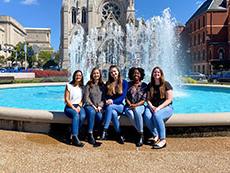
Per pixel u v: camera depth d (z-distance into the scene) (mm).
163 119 7977
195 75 52188
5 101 16812
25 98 18281
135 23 88500
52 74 46562
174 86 26266
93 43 86250
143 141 8234
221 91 22469
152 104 8359
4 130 8914
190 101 16656
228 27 66312
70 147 7590
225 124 8242
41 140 8102
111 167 5902
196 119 8141
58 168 5809
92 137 8047
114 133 8555
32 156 6562
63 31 91750
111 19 89125
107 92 8367
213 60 64938
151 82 8422
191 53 80250
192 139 8219
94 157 6574
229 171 5699
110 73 8438
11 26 145875
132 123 8125
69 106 8211
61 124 8664
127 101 8305
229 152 6977
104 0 92688
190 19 85250
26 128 8852
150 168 5855
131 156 6672
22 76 36375
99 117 8289
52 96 19547
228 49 66062
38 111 8695
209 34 68250
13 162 6125
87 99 8289
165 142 7688
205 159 6422
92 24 91625
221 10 67562
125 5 92312
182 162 6227
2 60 108562
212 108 14016
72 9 93000
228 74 49125
